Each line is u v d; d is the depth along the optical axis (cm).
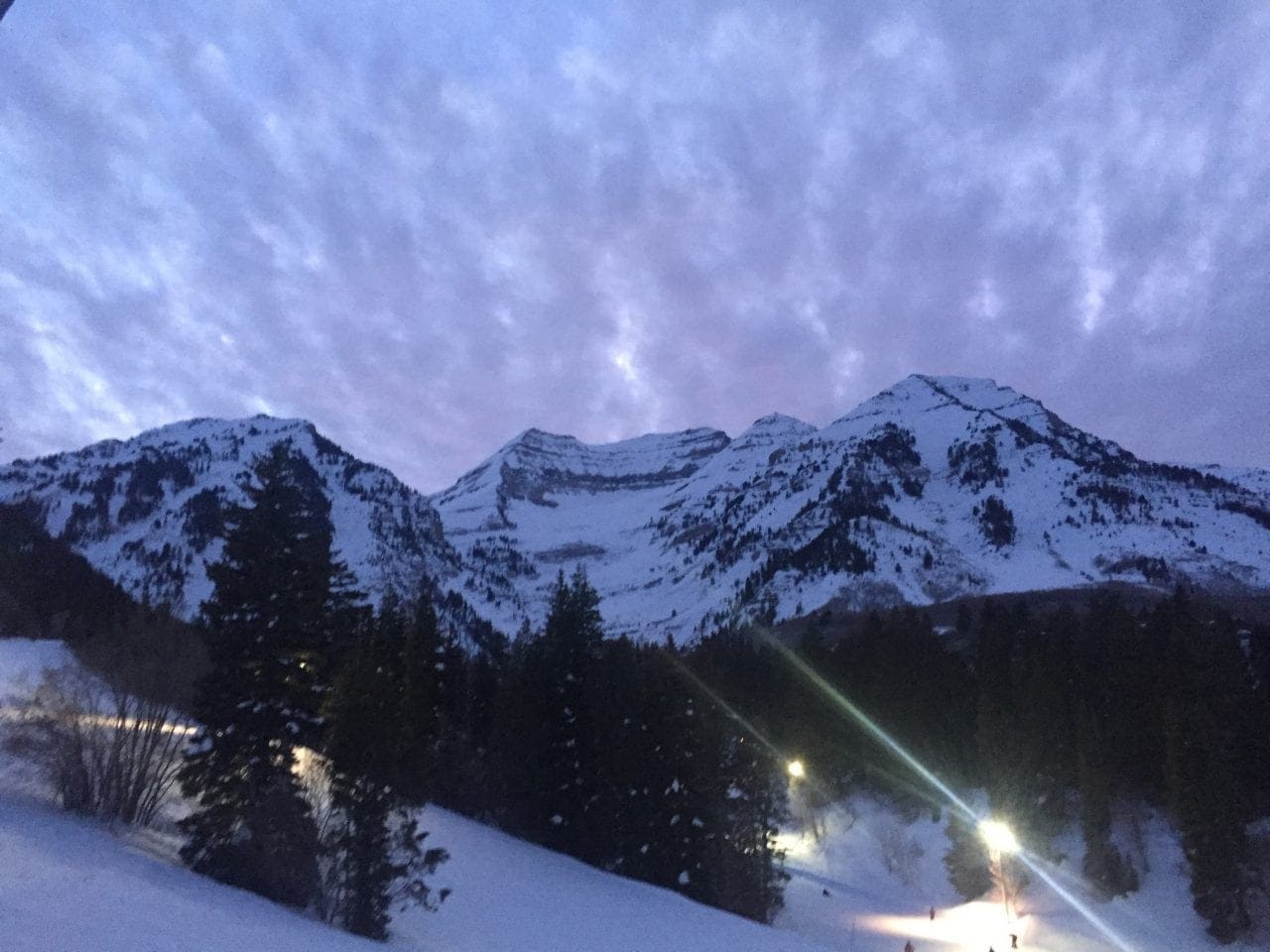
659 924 3134
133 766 2356
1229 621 6525
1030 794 5362
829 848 6369
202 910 1655
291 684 2336
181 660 2561
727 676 7088
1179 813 4528
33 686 2922
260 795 2262
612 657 4622
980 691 6300
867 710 7050
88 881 1590
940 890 5694
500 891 3158
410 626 5138
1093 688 6216
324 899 2273
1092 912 4784
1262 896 4456
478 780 4950
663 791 4272
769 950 3023
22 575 5759
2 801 2048
